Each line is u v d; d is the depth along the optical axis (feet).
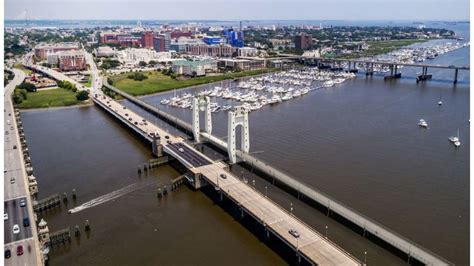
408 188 646.74
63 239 537.24
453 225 539.70
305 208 591.78
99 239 540.52
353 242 506.07
